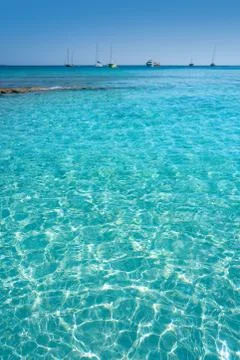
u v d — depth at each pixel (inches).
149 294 222.7
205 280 234.8
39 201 347.6
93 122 697.6
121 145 538.0
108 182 394.6
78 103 936.3
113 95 1131.3
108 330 195.9
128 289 227.6
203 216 318.3
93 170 430.3
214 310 209.0
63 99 1016.9
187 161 461.4
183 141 558.6
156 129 641.0
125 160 466.9
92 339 190.2
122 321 201.8
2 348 185.2
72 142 553.6
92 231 295.7
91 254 265.3
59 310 210.1
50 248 272.4
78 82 1795.0
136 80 2047.2
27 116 754.8
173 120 719.7
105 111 816.9
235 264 251.9
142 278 237.9
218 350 182.2
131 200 350.9
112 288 228.7
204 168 435.5
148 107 881.5
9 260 258.1
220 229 297.3
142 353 181.8
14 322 201.5
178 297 219.9
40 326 198.8
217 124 680.4
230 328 195.8
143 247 273.4
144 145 537.6
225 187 379.6
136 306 213.0
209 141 557.6
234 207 334.3
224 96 1136.2
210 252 266.1
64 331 195.5
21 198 353.7
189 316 204.5
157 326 198.2
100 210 330.6
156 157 478.9
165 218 315.6
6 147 523.8
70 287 229.6
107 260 258.1
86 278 238.5
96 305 213.9
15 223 307.6
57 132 617.6
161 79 2201.0
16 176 410.0
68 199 352.5
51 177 407.8
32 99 1016.2
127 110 832.3
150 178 405.1
